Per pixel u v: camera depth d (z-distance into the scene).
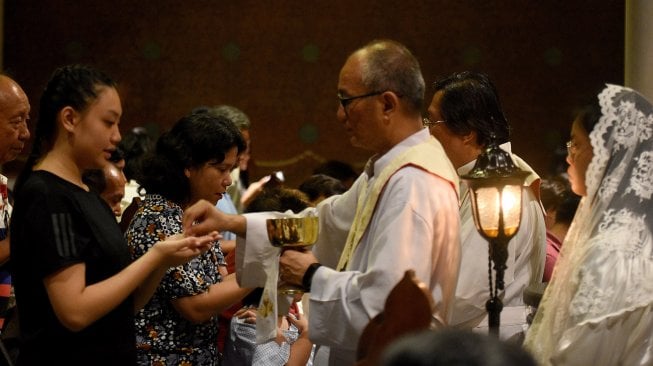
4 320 6.68
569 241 4.80
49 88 4.88
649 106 4.79
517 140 14.54
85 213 4.81
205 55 14.91
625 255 4.59
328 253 5.57
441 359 2.39
